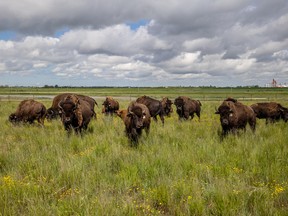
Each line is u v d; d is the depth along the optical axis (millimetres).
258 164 7902
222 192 5727
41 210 5098
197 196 5641
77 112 12406
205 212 5215
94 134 12320
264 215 5066
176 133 12617
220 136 11922
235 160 8195
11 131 14078
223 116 12047
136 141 10750
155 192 5980
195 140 11070
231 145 10234
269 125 15750
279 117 18172
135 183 6637
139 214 5141
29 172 7262
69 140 11227
